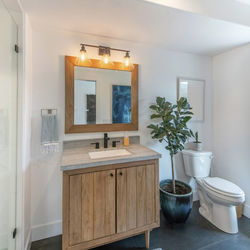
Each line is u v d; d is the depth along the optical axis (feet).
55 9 4.03
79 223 3.85
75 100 5.33
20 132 4.08
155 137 5.84
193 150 6.86
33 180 4.99
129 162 4.31
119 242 4.91
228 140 6.91
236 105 6.55
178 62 6.89
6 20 3.87
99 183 4.01
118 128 5.91
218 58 7.29
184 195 5.44
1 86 3.81
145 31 5.16
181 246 4.76
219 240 5.00
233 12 4.66
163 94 6.64
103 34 5.37
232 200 5.02
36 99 4.94
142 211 4.47
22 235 4.08
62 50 5.17
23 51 4.09
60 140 5.22
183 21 4.57
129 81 6.05
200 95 7.36
